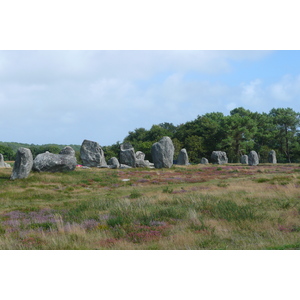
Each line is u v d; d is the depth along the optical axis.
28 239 11.74
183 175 37.59
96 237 12.07
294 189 21.16
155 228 13.10
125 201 18.14
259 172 39.22
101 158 49.78
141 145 98.81
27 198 23.50
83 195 25.08
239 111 105.62
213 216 14.88
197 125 104.19
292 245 10.38
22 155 30.53
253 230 12.59
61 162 35.28
